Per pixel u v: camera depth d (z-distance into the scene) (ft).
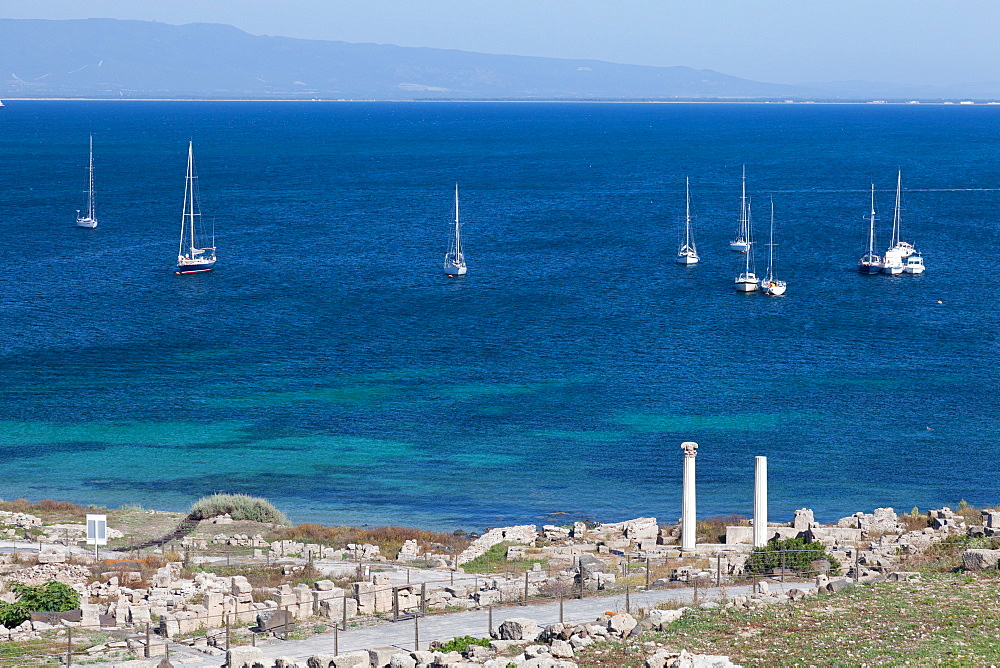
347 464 392.06
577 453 405.39
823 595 192.03
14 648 176.65
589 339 591.37
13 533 286.66
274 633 185.88
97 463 391.24
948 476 378.94
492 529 289.53
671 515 339.57
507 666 149.48
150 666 160.56
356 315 649.20
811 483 371.76
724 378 513.86
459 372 522.88
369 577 234.79
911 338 597.52
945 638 165.78
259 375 515.09
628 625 173.68
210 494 358.43
